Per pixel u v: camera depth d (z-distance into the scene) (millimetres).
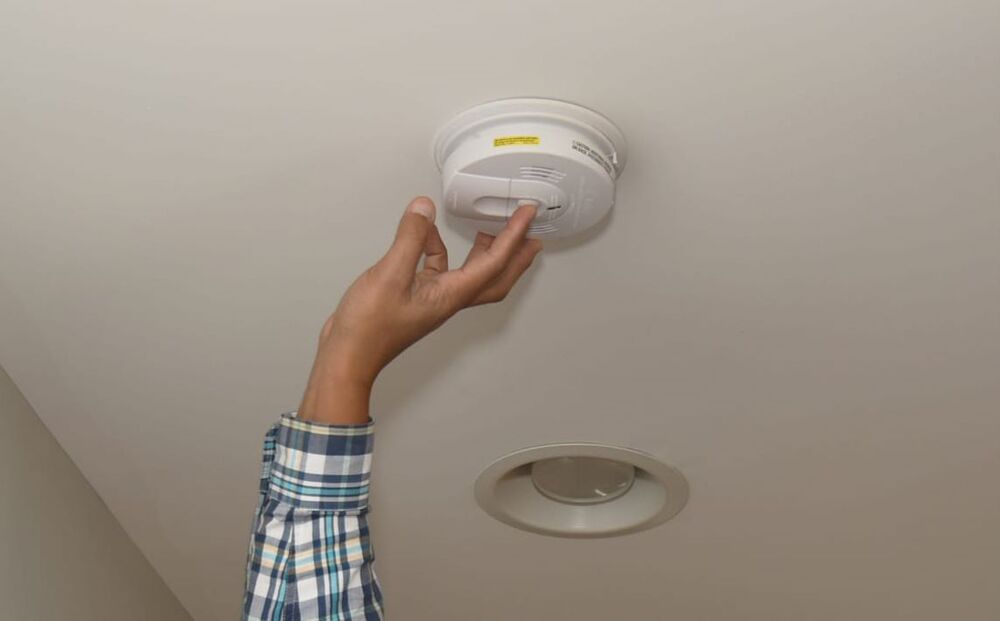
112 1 834
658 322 1220
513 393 1359
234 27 857
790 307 1192
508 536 1666
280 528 761
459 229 1076
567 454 1480
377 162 999
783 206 1047
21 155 998
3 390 1326
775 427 1409
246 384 1349
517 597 1829
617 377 1321
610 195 952
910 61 886
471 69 890
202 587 1807
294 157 995
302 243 1114
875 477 1506
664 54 875
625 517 1634
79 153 995
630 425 1419
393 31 857
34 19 853
